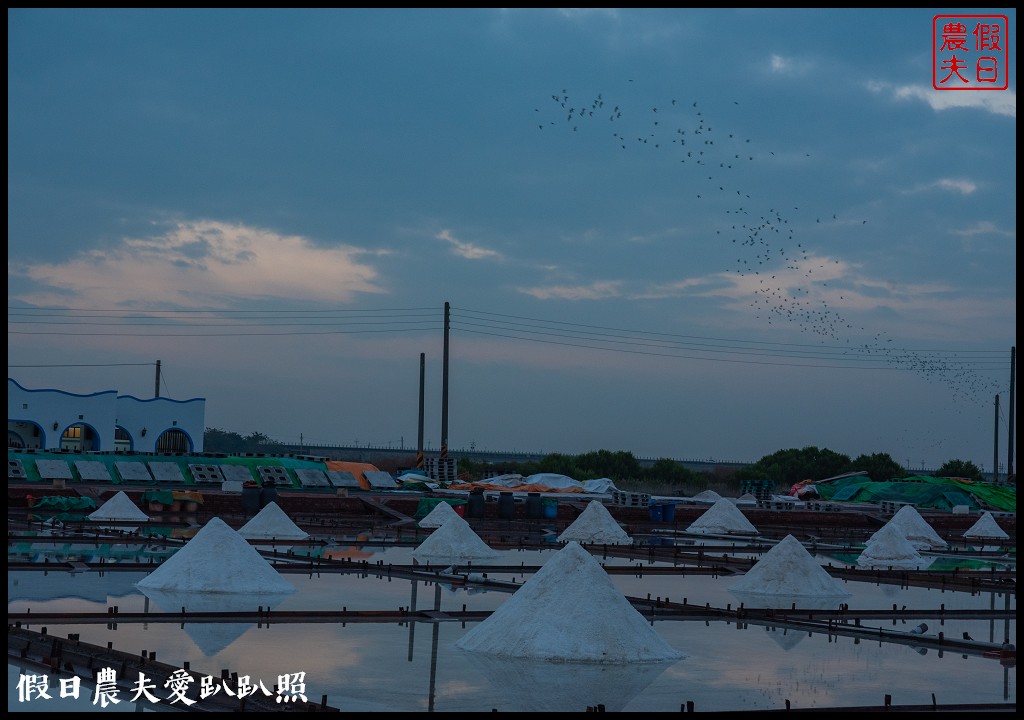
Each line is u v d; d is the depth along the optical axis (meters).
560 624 15.80
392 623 18.16
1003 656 16.81
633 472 89.94
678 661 15.67
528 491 60.47
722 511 48.12
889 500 68.50
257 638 16.19
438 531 32.38
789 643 17.58
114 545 30.69
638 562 32.12
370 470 59.81
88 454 53.00
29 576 22.77
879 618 21.03
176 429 72.19
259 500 46.34
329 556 30.25
